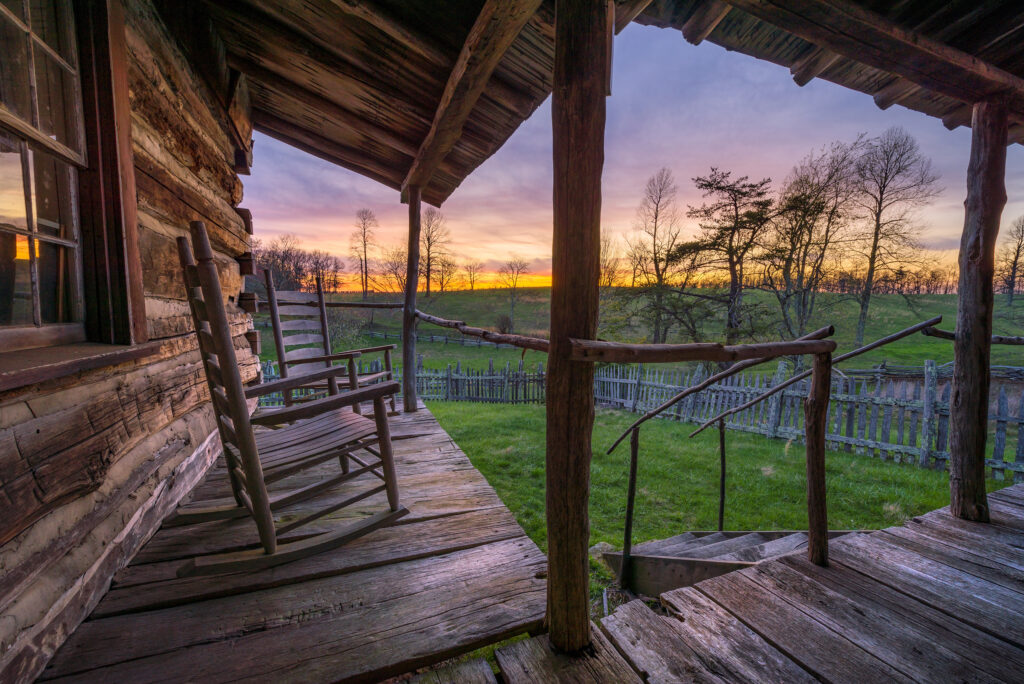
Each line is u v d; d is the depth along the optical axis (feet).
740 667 3.90
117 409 5.11
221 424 5.75
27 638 3.34
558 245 3.71
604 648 4.12
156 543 5.65
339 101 10.19
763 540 8.92
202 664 3.73
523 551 5.56
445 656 3.92
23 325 4.27
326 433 6.25
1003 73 6.47
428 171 11.42
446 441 10.25
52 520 3.82
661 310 47.50
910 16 5.92
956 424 7.26
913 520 7.06
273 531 5.24
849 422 21.67
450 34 7.03
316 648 3.92
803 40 7.02
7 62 3.96
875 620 4.58
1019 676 3.83
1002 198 7.02
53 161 4.75
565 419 3.79
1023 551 6.06
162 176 7.01
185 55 8.18
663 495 15.46
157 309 6.64
